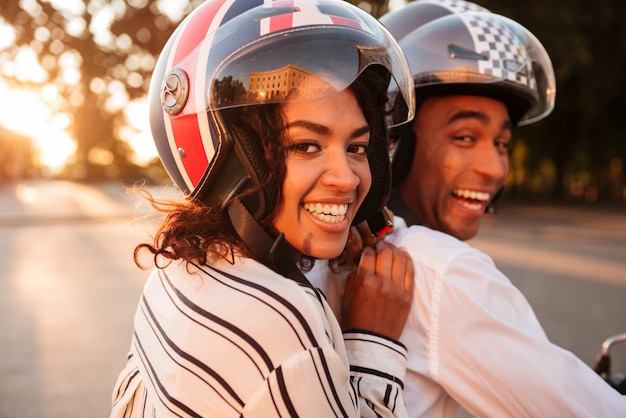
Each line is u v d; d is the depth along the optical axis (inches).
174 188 42.0
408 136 50.0
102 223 460.4
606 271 259.4
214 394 31.4
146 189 37.9
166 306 35.9
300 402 29.8
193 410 31.7
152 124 40.4
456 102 49.4
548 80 55.8
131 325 171.8
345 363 34.0
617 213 569.0
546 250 326.6
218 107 33.3
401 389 38.0
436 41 49.3
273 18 34.8
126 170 1084.5
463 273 41.3
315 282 44.0
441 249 42.4
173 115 36.5
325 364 30.5
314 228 34.6
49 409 116.3
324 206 34.4
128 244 335.6
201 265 34.6
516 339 39.4
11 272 249.9
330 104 33.6
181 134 36.8
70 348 151.4
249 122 33.4
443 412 43.6
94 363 140.9
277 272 33.9
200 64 35.1
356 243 43.9
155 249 34.4
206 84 34.3
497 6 503.8
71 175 1227.2
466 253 42.3
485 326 39.7
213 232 35.0
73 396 122.3
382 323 39.9
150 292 39.2
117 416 40.0
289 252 37.7
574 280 238.1
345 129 34.0
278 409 30.0
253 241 34.0
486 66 48.1
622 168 893.8
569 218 515.5
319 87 33.1
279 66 33.1
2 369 136.8
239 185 33.9
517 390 38.6
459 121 49.4
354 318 40.3
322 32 34.1
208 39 35.8
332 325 34.0
